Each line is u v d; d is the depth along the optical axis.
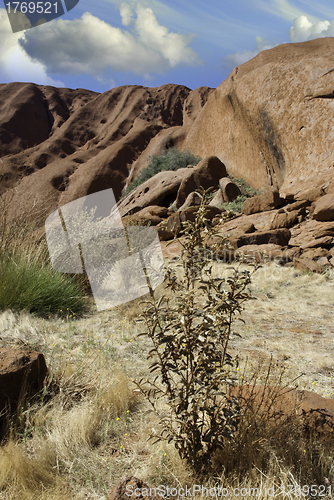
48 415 2.49
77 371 3.03
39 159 59.56
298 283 7.47
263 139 23.67
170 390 2.04
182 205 20.25
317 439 2.19
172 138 54.25
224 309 1.98
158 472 2.00
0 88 74.50
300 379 3.18
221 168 21.11
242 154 28.61
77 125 67.56
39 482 1.91
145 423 2.51
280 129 21.19
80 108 70.56
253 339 4.36
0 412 2.39
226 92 31.27
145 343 4.04
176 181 22.41
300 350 3.99
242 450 2.02
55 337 4.01
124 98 70.31
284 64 23.30
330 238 9.89
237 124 29.62
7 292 4.79
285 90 21.89
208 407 1.89
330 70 19.84
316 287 7.07
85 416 2.45
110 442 2.32
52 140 64.25
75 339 4.11
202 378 1.94
